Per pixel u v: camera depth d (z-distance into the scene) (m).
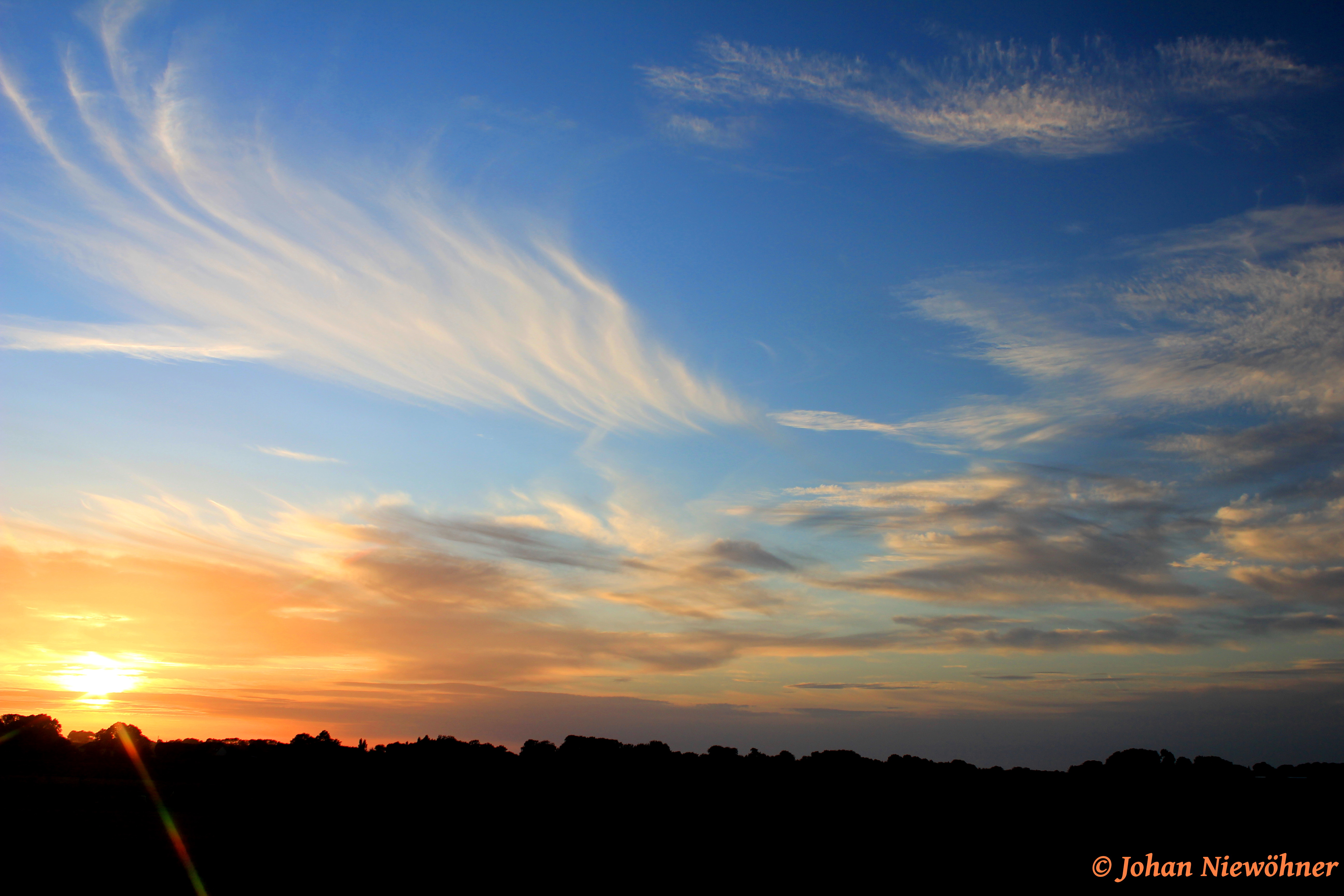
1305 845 47.12
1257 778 59.62
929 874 45.31
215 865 42.59
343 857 45.41
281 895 38.44
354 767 65.62
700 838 51.38
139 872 40.56
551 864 45.78
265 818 54.03
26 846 43.50
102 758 84.50
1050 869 45.94
